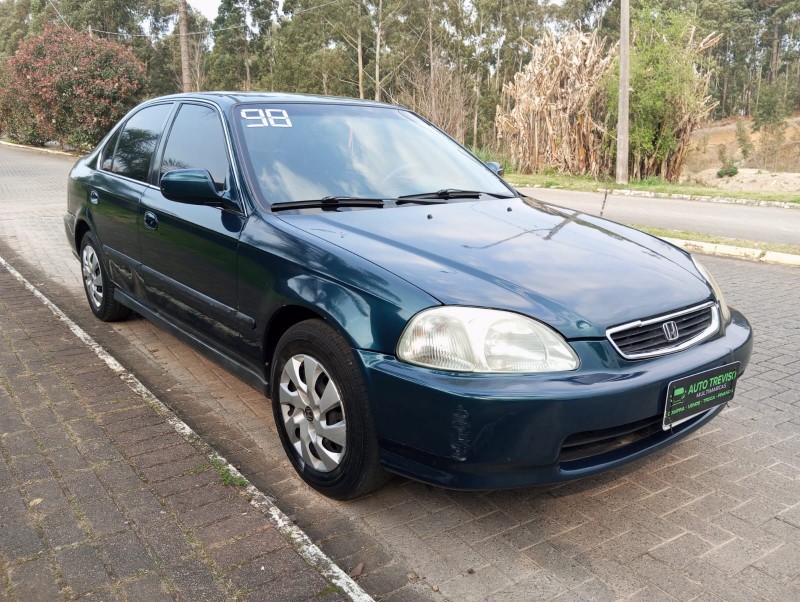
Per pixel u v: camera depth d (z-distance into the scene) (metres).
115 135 4.96
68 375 4.11
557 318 2.52
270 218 3.16
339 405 2.73
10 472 3.01
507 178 21.41
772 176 25.89
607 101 21.34
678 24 19.97
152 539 2.55
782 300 6.34
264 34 58.41
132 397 3.80
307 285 2.82
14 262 7.29
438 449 2.45
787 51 78.25
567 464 2.54
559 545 2.64
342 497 2.83
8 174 18.25
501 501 2.94
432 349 2.46
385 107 4.30
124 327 5.14
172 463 3.10
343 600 2.26
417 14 47.69
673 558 2.56
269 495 2.96
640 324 2.64
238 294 3.24
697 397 2.71
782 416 3.83
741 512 2.87
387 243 2.90
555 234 3.27
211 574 2.37
